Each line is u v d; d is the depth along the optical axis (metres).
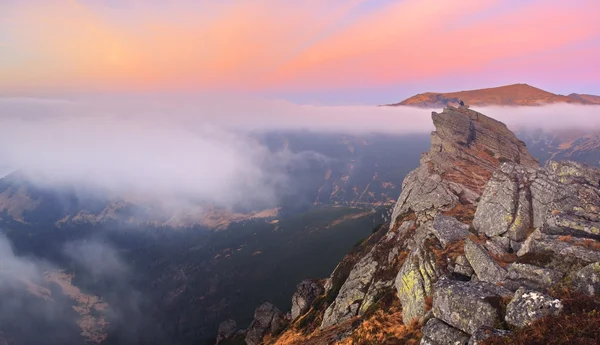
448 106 101.75
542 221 33.50
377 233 89.12
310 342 49.97
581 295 19.78
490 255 31.53
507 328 20.84
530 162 86.06
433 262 35.03
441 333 24.06
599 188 33.50
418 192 74.88
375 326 36.25
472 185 70.62
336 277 82.69
